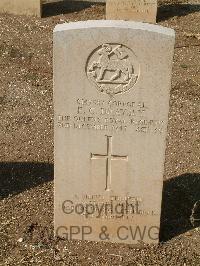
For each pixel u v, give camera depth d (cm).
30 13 371
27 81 289
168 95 159
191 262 175
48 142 238
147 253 179
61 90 161
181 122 257
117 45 154
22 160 225
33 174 216
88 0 409
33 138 241
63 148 169
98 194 176
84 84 160
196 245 182
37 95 277
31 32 348
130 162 170
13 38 338
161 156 167
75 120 164
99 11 387
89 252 179
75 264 174
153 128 164
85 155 170
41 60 313
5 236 183
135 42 153
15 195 203
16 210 195
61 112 164
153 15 362
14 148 233
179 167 224
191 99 277
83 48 155
